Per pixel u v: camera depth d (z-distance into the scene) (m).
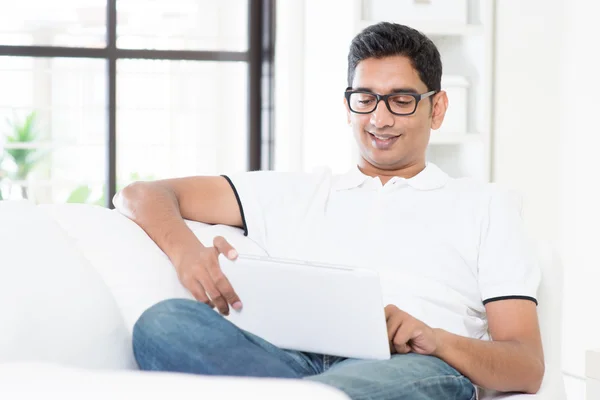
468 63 4.61
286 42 5.00
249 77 5.39
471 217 2.45
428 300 2.38
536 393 2.19
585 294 4.25
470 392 2.11
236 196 2.58
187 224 2.47
